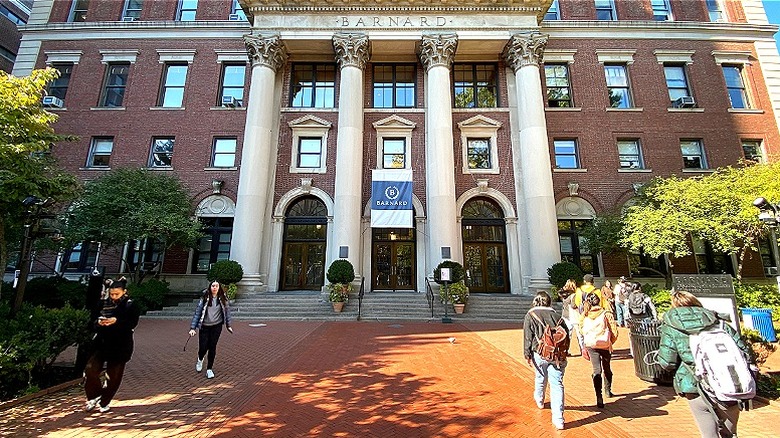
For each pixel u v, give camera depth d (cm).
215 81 2128
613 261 1858
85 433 437
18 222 812
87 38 2206
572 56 2138
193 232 1616
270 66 1936
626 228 1474
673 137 2025
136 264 1872
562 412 448
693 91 2108
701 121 2053
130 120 2067
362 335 1065
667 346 352
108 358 501
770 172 1171
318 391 585
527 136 1827
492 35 1972
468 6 1986
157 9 2272
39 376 655
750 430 447
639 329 657
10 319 671
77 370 665
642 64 2139
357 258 1720
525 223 1866
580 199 1942
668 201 1420
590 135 2022
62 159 1997
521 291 1803
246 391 585
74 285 1479
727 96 2098
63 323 643
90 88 2130
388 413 499
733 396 294
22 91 730
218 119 2067
